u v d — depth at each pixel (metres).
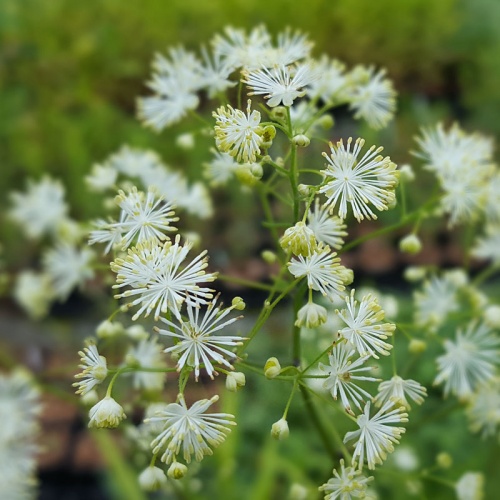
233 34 0.21
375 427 0.17
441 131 0.23
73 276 0.26
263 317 0.17
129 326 0.21
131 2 0.51
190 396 0.18
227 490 0.27
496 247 0.26
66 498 0.38
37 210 0.29
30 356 0.43
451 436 0.30
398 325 0.21
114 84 0.50
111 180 0.23
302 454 0.30
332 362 0.17
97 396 0.20
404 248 0.21
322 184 0.17
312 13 0.50
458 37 0.53
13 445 0.26
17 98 0.49
